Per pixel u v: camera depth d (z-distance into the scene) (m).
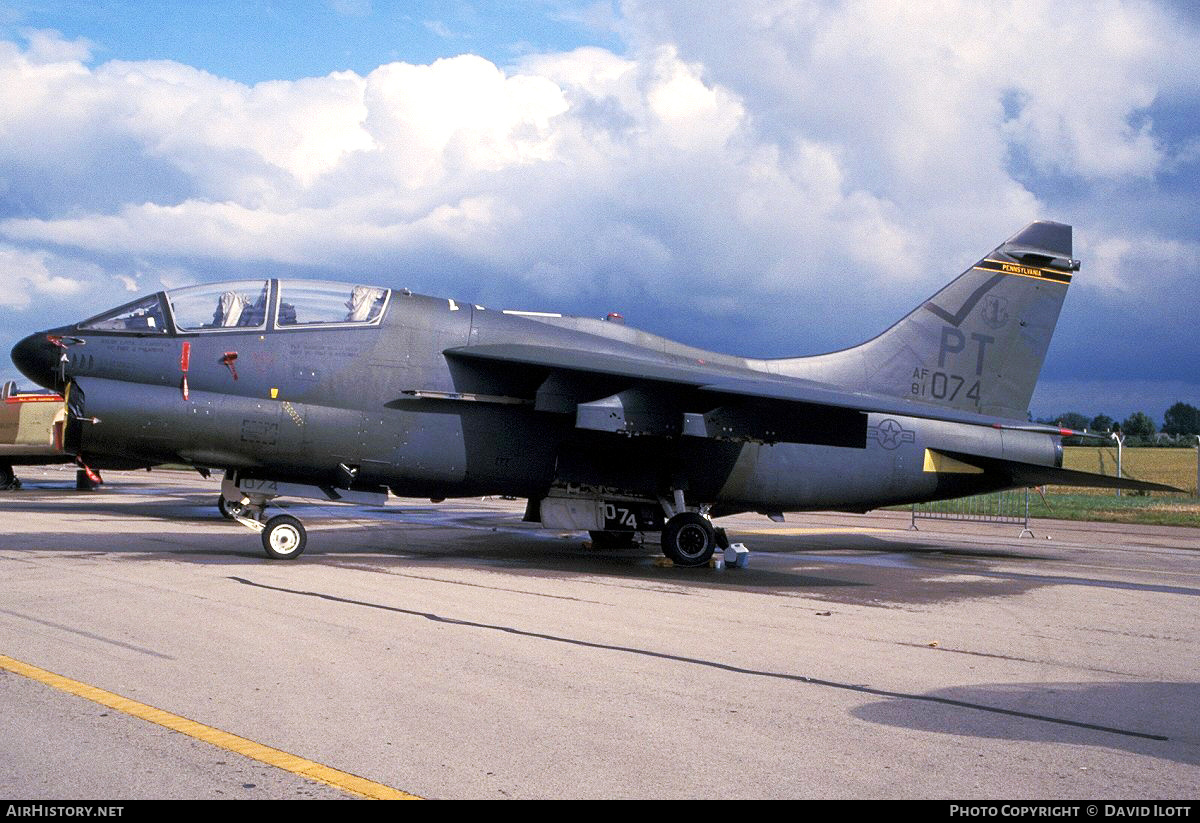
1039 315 16.31
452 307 13.02
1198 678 6.55
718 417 12.33
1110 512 29.28
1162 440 42.53
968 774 4.37
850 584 11.46
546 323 13.88
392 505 25.95
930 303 15.83
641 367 12.54
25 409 26.14
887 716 5.34
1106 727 5.24
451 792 3.96
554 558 13.37
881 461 14.98
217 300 11.84
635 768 4.33
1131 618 9.24
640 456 13.49
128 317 11.55
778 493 14.45
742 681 6.05
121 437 11.23
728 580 11.51
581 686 5.76
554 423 13.09
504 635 7.23
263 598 8.52
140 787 3.93
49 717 4.83
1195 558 16.25
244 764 4.23
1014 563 14.63
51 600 8.13
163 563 10.79
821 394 12.50
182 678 5.65
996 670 6.63
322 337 11.99
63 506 21.44
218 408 11.46
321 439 11.88
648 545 15.63
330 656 6.32
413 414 12.30
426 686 5.63
